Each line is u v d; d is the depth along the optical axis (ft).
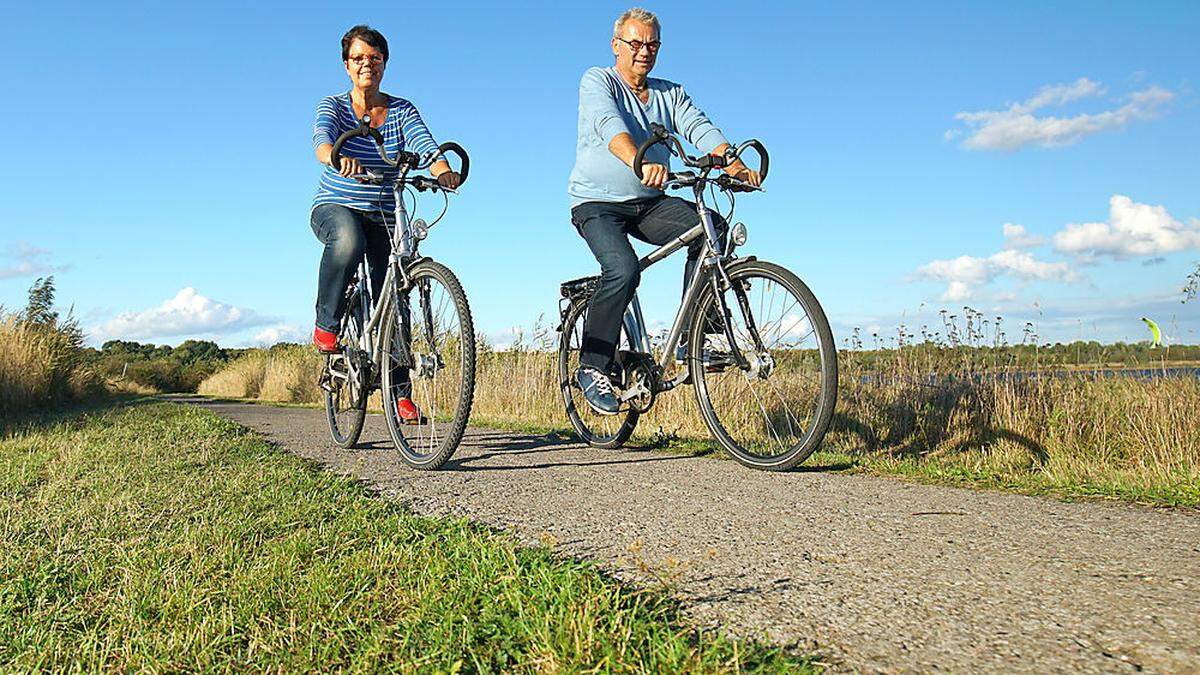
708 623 5.50
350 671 5.01
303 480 11.09
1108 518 8.18
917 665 4.79
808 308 11.44
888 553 7.02
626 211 13.21
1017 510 8.66
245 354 74.18
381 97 14.89
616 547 7.50
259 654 5.38
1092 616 5.36
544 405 25.73
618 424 19.88
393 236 13.74
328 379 15.80
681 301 13.00
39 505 10.11
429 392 12.89
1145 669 4.60
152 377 106.73
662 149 13.67
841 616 5.57
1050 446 18.11
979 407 19.29
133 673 5.30
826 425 11.39
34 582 7.03
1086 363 21.59
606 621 5.27
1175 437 17.39
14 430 20.93
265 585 6.48
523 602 5.64
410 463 12.92
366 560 6.91
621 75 13.61
